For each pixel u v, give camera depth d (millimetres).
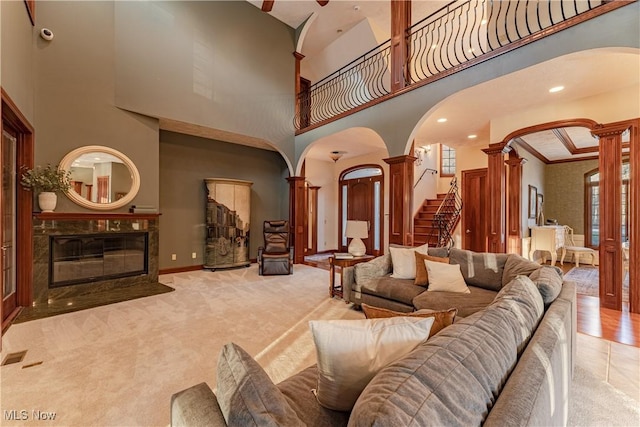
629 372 2141
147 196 4617
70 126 3891
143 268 4609
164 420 1649
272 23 6324
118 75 4305
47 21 3723
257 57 6051
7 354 2367
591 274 5461
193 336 2721
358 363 1022
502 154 4426
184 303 3705
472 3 5504
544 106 3984
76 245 3928
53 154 3756
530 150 5953
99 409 1726
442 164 8750
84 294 3992
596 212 6887
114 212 4273
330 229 8766
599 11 2553
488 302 2535
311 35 6816
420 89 4090
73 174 3914
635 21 2402
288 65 6629
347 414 1074
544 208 7562
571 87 3430
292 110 6699
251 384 823
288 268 5484
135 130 4492
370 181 7871
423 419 640
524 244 5633
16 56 2992
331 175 8781
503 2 4422
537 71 3078
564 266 6352
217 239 5836
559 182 7395
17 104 3008
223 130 5523
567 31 2746
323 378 1070
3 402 1779
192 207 5898
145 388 1927
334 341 1037
